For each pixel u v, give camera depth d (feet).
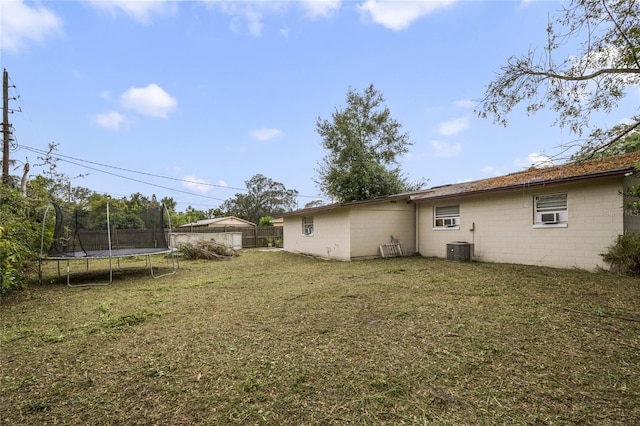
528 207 27.53
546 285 18.42
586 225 23.70
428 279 21.45
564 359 8.74
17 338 11.37
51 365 8.98
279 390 7.39
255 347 10.04
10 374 8.45
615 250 21.45
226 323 12.66
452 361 8.74
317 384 7.63
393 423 6.08
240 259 40.81
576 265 24.27
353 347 9.87
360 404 6.74
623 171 20.36
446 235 35.50
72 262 38.22
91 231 29.73
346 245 36.60
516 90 17.28
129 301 17.10
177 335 11.35
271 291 19.03
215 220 102.12
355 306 14.79
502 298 15.65
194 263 36.88
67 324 13.07
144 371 8.48
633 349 9.32
